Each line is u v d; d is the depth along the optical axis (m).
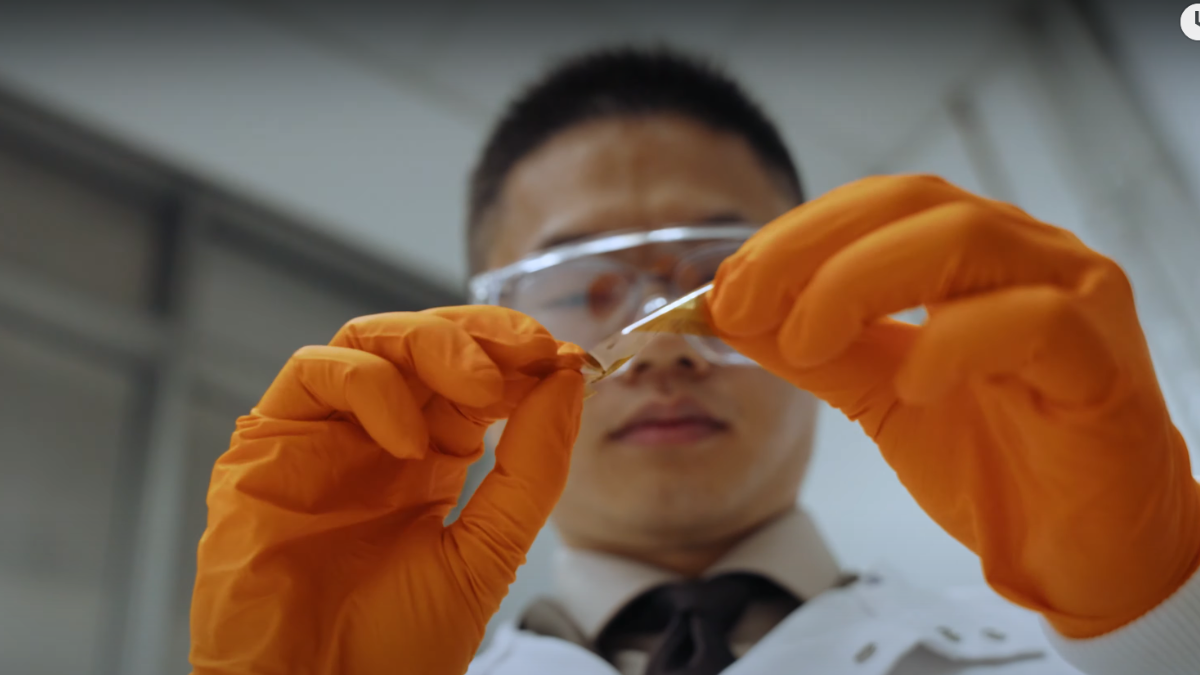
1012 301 0.35
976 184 1.49
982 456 0.39
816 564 0.57
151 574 1.39
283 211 1.70
